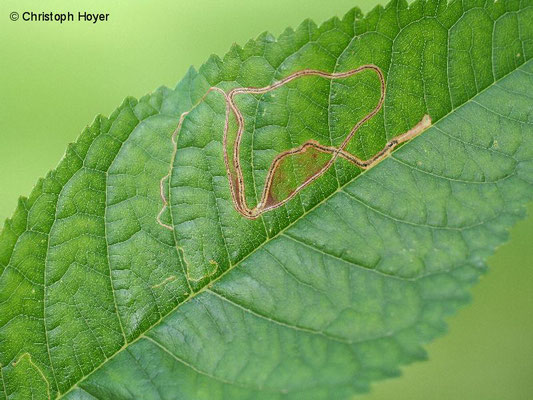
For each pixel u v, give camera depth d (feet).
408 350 0.44
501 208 0.46
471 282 0.45
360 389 0.43
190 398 0.46
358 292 0.46
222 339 0.46
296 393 0.44
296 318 0.46
